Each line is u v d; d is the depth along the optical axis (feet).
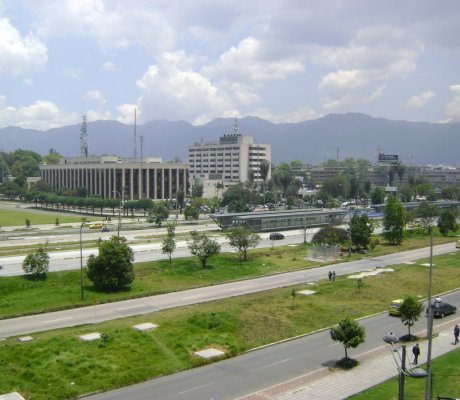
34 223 499.92
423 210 446.19
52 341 147.43
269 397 117.50
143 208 606.55
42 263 223.10
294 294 204.03
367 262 291.17
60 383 121.60
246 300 199.41
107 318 177.58
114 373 128.06
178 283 231.30
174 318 174.09
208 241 267.18
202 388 122.62
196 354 143.43
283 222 444.96
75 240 356.18
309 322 175.94
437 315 184.44
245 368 135.85
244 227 315.37
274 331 165.58
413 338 159.63
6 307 187.42
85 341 148.66
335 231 333.83
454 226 405.80
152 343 149.48
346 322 141.59
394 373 132.05
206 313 177.17
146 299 205.46
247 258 288.92
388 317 185.47
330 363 139.64
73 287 215.92
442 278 249.34
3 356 135.54
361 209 602.85
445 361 140.46
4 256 284.00
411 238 391.04
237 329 165.89
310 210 523.70
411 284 235.81
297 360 141.90
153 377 128.77
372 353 147.54
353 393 119.34
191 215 517.96
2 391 116.78
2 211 654.94
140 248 320.29
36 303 192.75
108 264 212.43
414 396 117.60
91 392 118.93
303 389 121.90
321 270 267.18
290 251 318.45
